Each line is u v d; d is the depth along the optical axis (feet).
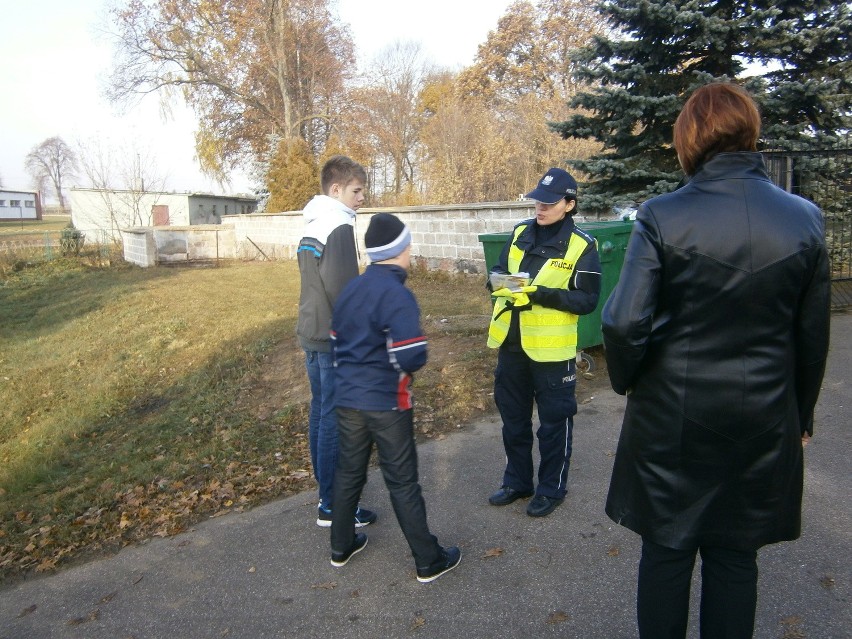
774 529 6.53
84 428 23.98
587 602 9.65
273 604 10.45
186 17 104.12
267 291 46.52
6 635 10.48
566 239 11.40
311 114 117.91
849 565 9.87
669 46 28.71
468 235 41.32
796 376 6.59
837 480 12.39
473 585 10.30
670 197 6.59
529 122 77.46
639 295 6.37
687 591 6.96
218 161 115.44
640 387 6.82
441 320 27.25
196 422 21.26
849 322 22.66
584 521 11.78
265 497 14.39
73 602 11.24
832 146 27.02
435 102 128.06
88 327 41.96
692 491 6.54
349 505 10.88
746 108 6.41
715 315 6.25
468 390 18.75
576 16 115.03
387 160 131.85
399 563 11.19
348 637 9.47
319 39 113.29
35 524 15.31
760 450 6.36
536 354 11.34
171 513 14.17
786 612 8.97
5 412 28.14
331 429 12.02
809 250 6.14
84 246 86.58
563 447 11.88
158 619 10.44
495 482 13.66
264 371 25.62
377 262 10.02
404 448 10.13
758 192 6.29
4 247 82.53
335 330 10.32
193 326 36.50
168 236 74.90
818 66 28.53
